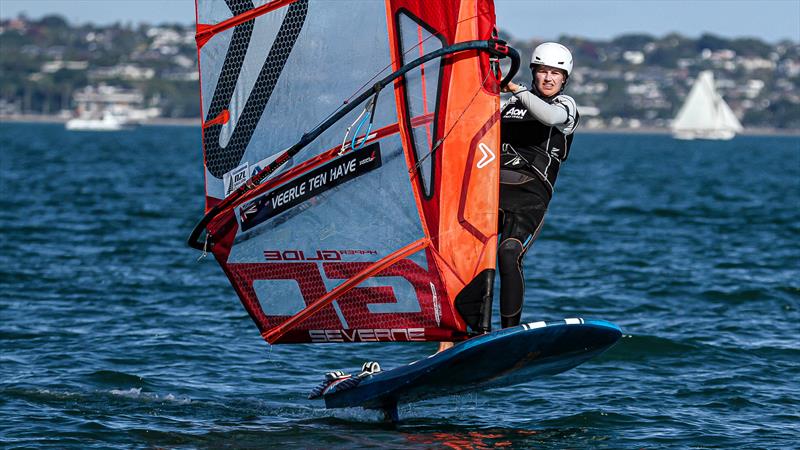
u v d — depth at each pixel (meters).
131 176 169.62
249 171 31.47
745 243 84.75
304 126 30.80
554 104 30.20
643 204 126.25
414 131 29.81
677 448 30.91
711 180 187.00
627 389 37.97
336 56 30.39
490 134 29.44
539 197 30.58
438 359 29.00
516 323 30.03
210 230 32.25
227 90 31.62
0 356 41.81
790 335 48.03
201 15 31.66
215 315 51.66
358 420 33.47
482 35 29.36
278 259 31.59
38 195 121.06
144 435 31.44
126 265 67.50
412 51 29.78
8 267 64.88
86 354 42.41
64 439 30.81
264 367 41.28
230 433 31.78
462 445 30.70
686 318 51.88
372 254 30.52
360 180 30.41
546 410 34.97
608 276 65.19
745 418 34.28
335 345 45.34
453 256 29.75
